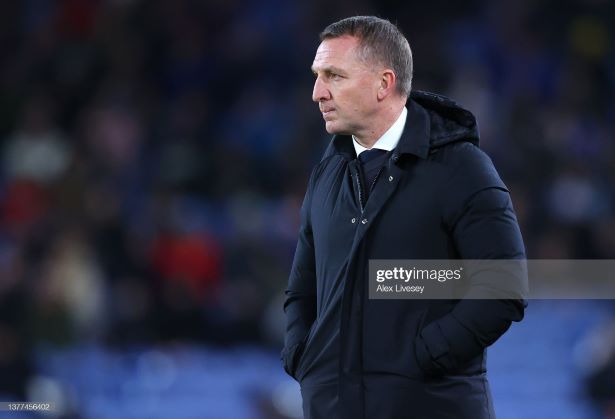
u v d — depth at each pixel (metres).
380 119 13.19
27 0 51.16
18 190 39.69
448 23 52.22
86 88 47.06
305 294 14.02
